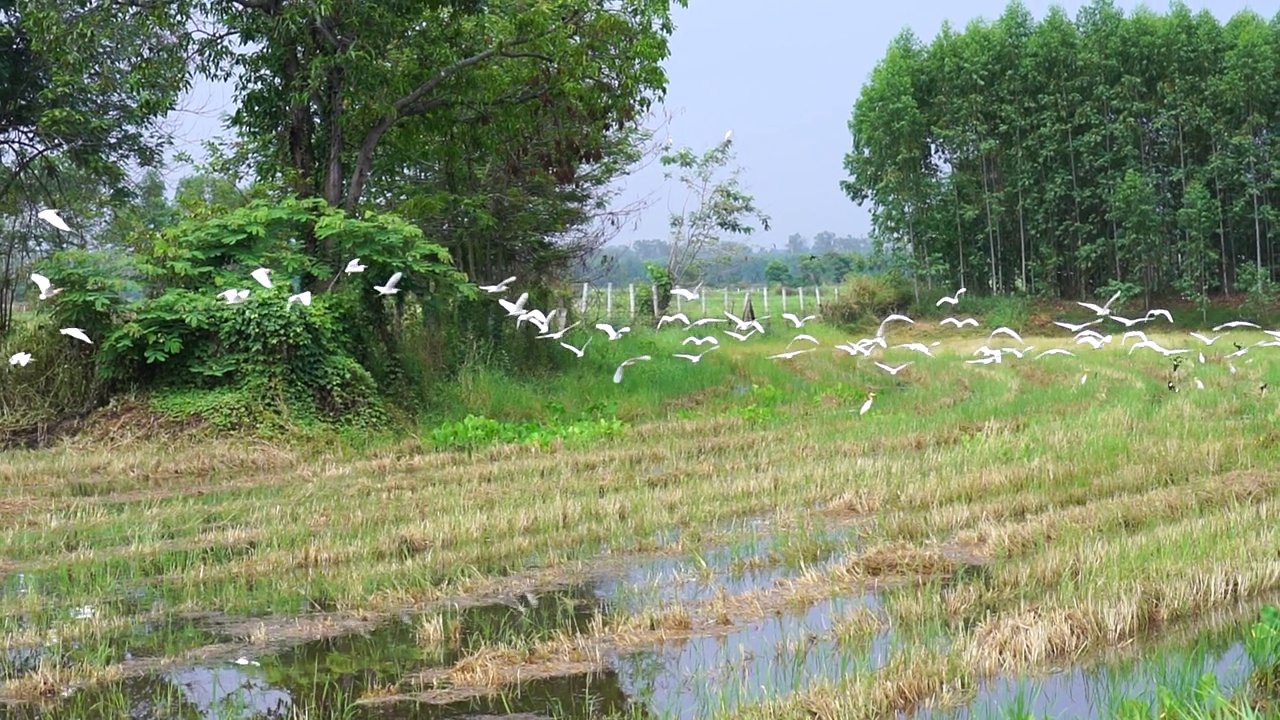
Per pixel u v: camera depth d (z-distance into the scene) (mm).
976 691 6156
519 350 19844
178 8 17562
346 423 15758
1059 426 14586
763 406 19125
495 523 10328
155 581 8922
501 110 20078
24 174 22234
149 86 17922
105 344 15055
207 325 15250
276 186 19359
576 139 20812
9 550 9938
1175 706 5312
